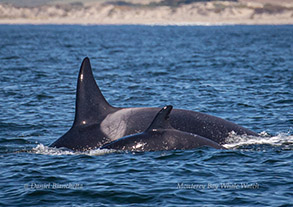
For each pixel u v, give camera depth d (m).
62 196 41.03
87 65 57.56
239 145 55.84
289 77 125.25
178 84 112.88
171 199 40.19
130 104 87.31
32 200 40.12
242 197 40.22
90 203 39.62
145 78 126.06
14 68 149.12
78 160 50.91
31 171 47.50
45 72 139.12
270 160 50.25
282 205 38.38
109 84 113.31
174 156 51.16
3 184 43.84
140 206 38.97
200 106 84.19
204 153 51.97
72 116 76.06
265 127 67.69
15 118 73.81
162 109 54.25
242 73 136.88
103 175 46.16
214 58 196.62
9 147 58.00
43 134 64.62
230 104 85.75
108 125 56.22
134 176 45.66
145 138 53.22
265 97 92.56
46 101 88.88
